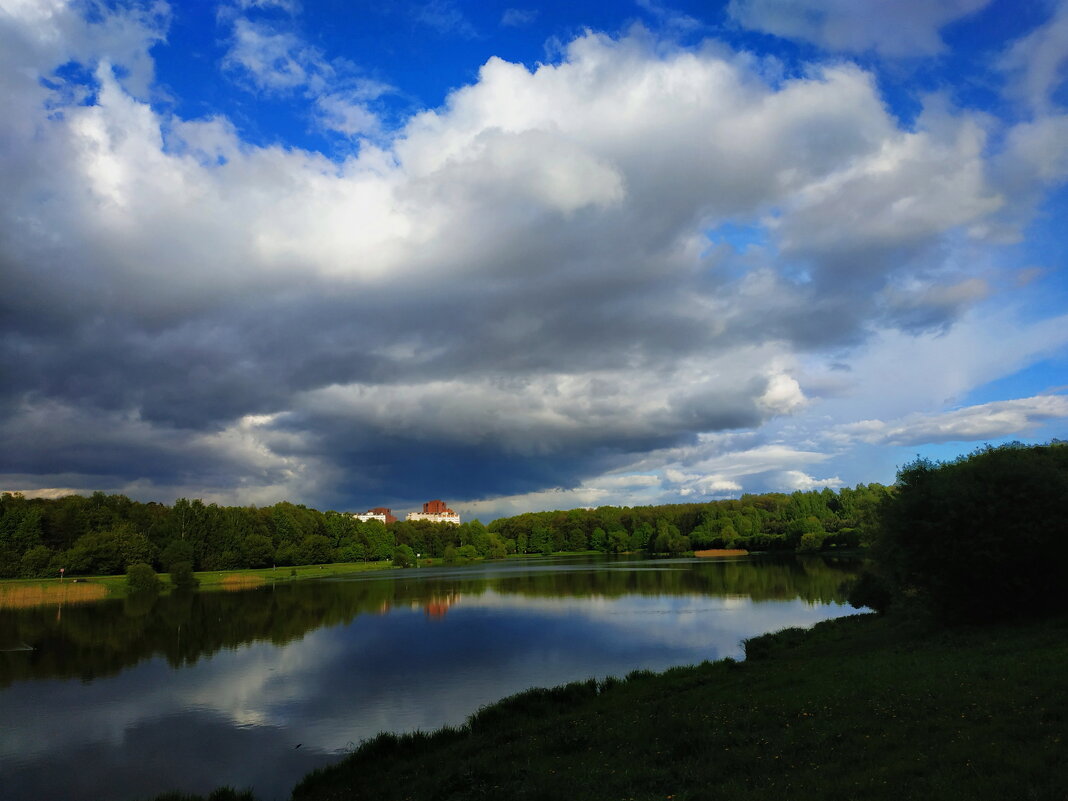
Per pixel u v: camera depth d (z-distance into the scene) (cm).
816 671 2723
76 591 11125
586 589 10069
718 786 1403
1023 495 3206
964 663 2280
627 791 1488
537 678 4278
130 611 8912
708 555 19575
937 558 3381
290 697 4084
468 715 3519
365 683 4356
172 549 13138
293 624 7388
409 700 3884
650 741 1938
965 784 1186
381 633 6488
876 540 4078
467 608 8244
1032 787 1132
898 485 3809
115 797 2638
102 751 3180
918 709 1741
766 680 2736
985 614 3328
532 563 19188
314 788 2302
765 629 5719
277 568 16950
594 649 5119
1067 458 4022
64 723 3669
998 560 3155
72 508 13900
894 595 4066
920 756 1377
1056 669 1931
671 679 3219
